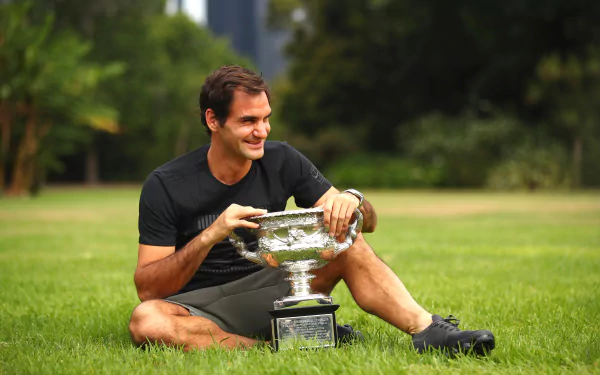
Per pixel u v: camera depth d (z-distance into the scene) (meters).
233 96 2.79
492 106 35.41
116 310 4.24
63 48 23.94
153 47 48.03
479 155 32.88
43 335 3.45
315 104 43.41
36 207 18.44
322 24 44.81
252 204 3.06
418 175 33.81
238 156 2.94
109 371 2.53
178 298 3.09
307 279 2.88
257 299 3.08
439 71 39.12
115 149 49.44
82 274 6.21
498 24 33.34
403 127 37.69
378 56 42.00
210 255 3.09
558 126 32.72
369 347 2.82
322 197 3.18
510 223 12.41
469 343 2.66
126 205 19.66
